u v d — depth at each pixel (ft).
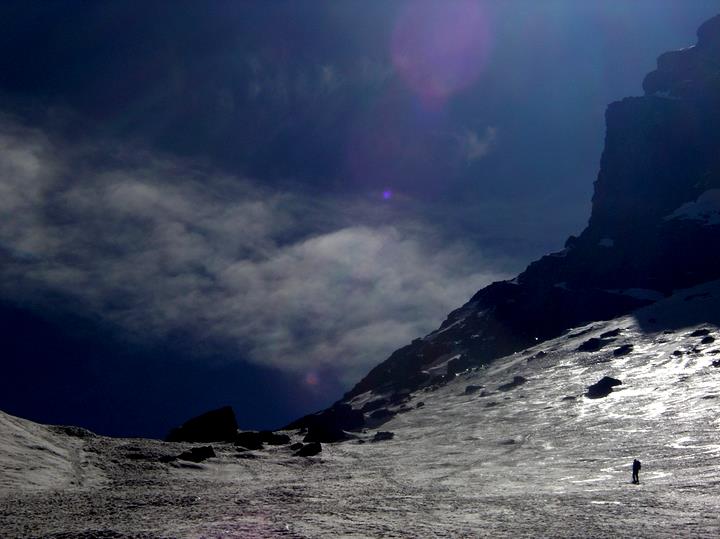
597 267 620.90
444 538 83.97
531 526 93.50
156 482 171.83
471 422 308.60
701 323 405.59
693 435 207.92
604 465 185.88
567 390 334.85
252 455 231.50
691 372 311.27
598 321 509.35
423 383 499.10
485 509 115.14
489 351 542.98
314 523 96.53
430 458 233.96
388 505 121.19
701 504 107.96
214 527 89.76
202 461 214.28
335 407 372.58
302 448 246.68
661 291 549.95
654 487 136.67
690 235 589.32
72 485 162.71
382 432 304.30
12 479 157.38
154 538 80.84
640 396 288.92
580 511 107.76
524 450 231.09
